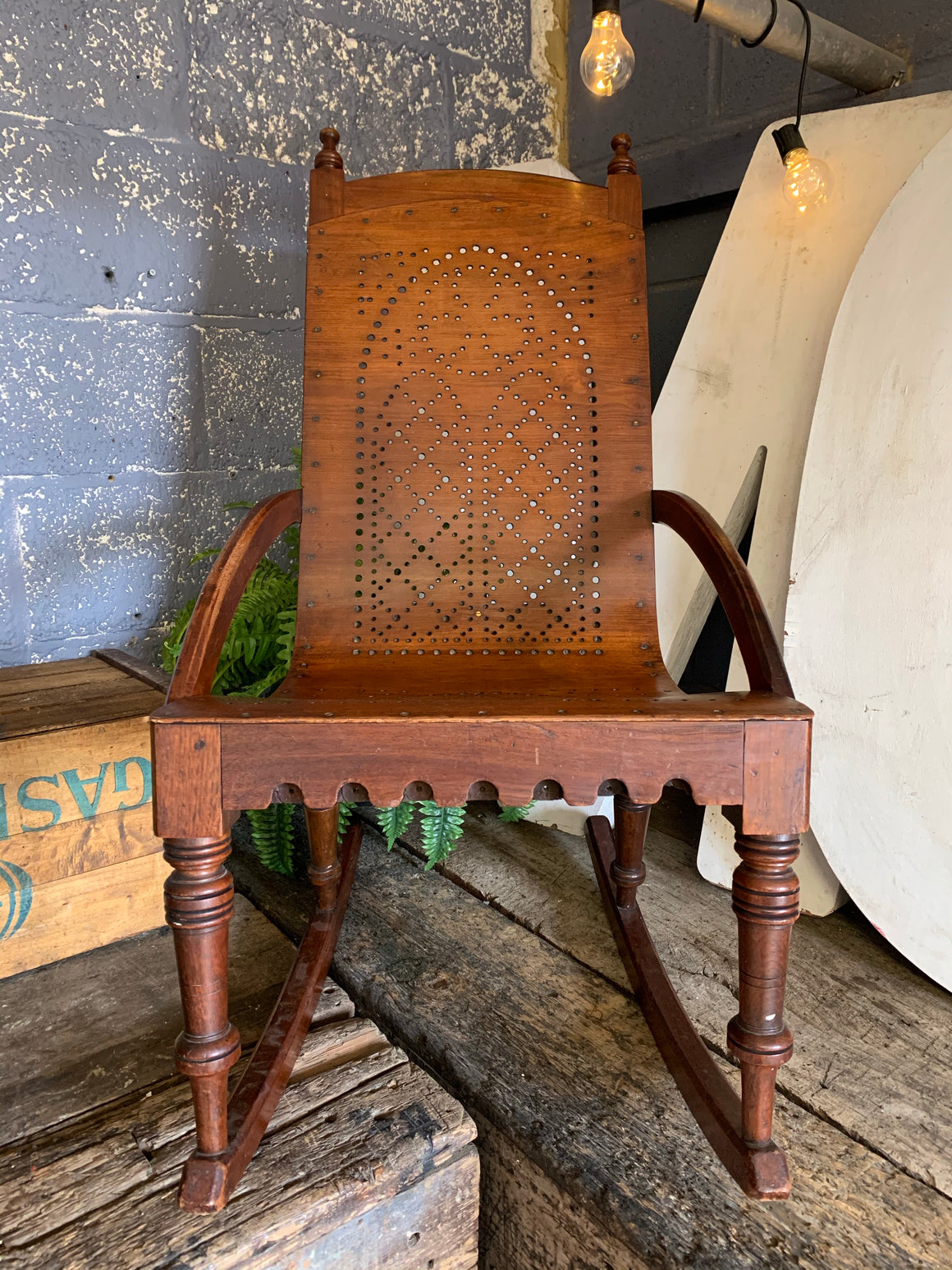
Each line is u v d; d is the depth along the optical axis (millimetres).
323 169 1155
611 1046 987
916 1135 859
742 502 1411
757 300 1410
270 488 1745
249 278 1651
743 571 886
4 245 1383
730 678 1418
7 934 1063
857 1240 746
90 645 1568
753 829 734
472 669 1052
